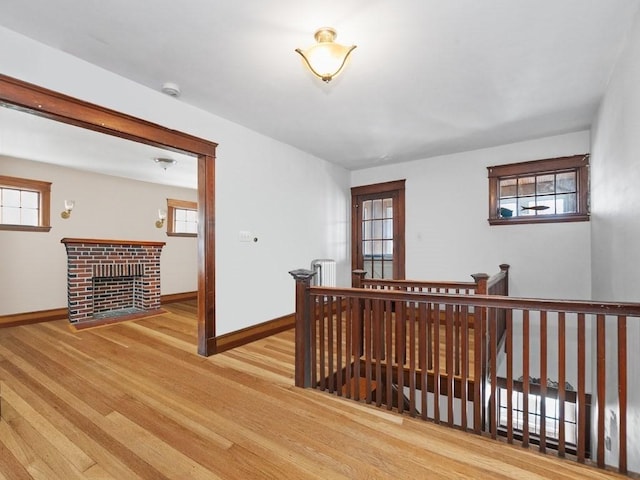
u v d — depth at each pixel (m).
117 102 2.72
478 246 4.81
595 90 3.00
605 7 1.96
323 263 4.99
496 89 2.99
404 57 2.48
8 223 4.96
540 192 4.42
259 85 2.91
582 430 1.76
